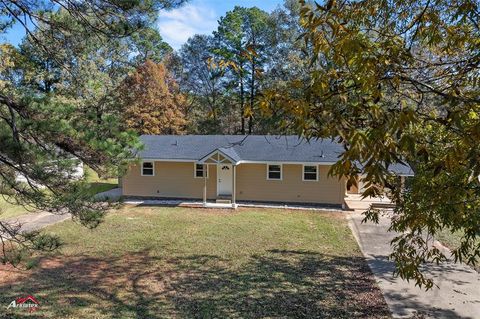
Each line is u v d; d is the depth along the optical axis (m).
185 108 35.66
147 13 6.45
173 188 19.70
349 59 2.17
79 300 7.04
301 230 13.05
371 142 1.88
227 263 9.38
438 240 11.02
